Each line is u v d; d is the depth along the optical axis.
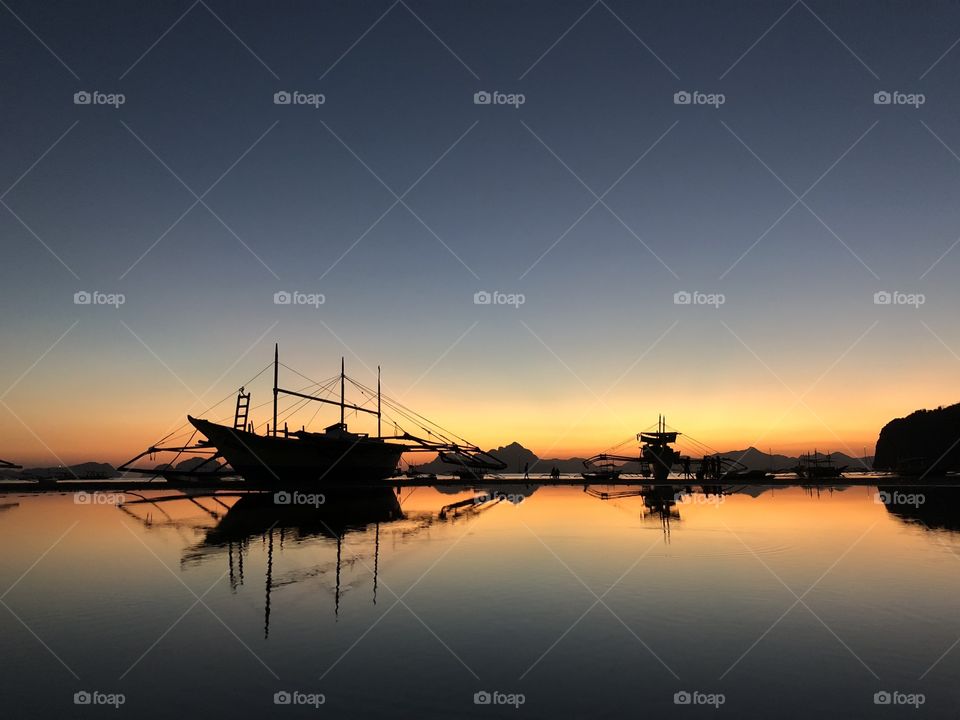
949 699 10.07
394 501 59.72
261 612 15.86
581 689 10.60
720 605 16.16
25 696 10.48
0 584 19.42
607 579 19.66
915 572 20.47
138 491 78.75
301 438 87.06
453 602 16.75
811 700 10.05
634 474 175.50
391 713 9.66
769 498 62.41
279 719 9.45
